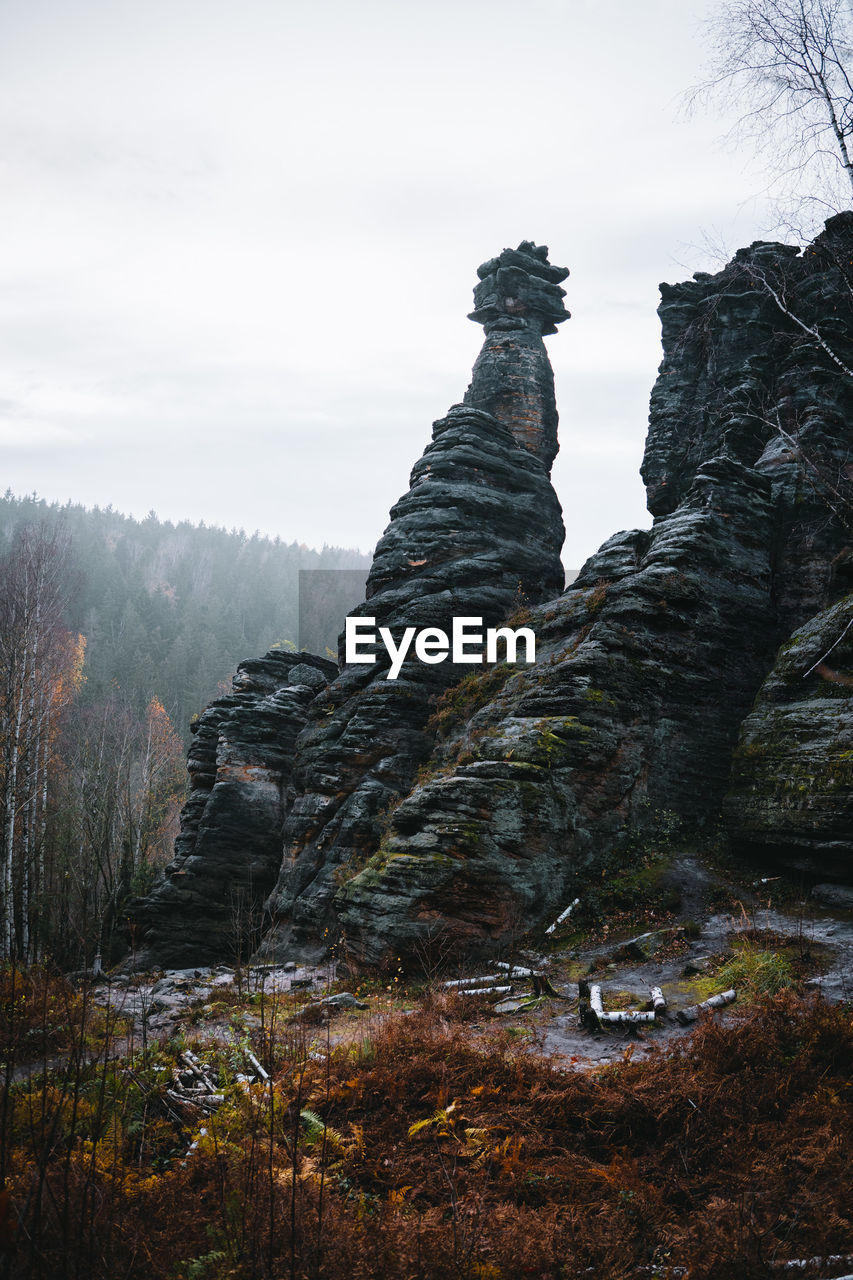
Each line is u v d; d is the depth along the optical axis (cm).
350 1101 701
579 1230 501
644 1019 926
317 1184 537
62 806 3522
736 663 1812
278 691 2692
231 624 11381
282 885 2127
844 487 1945
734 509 1928
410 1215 517
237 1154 580
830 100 1141
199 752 2716
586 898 1459
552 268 2939
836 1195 502
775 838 1493
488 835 1430
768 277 2214
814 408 2078
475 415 2605
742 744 1666
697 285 2588
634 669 1698
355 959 1413
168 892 2398
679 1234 499
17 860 2739
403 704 2103
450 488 2473
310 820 2125
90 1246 400
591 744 1579
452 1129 648
